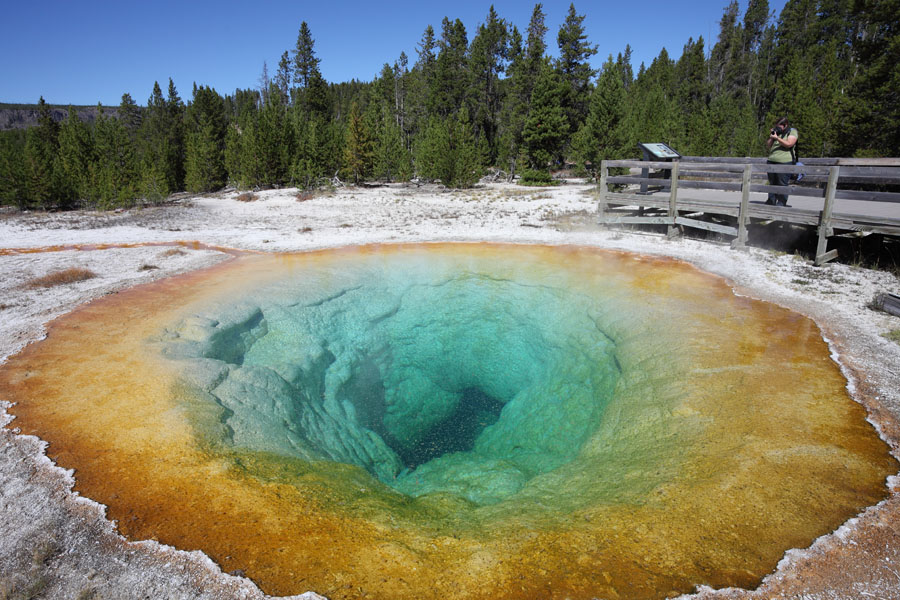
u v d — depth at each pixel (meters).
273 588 3.24
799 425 4.81
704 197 14.12
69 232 16.22
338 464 5.26
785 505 3.84
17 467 4.48
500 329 9.71
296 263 11.34
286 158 29.72
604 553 3.52
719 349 6.46
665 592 3.16
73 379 6.02
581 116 44.00
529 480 5.54
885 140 23.30
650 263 10.59
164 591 3.22
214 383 6.20
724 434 4.82
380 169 31.28
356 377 8.34
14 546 3.63
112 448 4.76
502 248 12.37
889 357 6.02
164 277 10.25
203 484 4.30
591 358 7.61
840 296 8.12
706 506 3.90
